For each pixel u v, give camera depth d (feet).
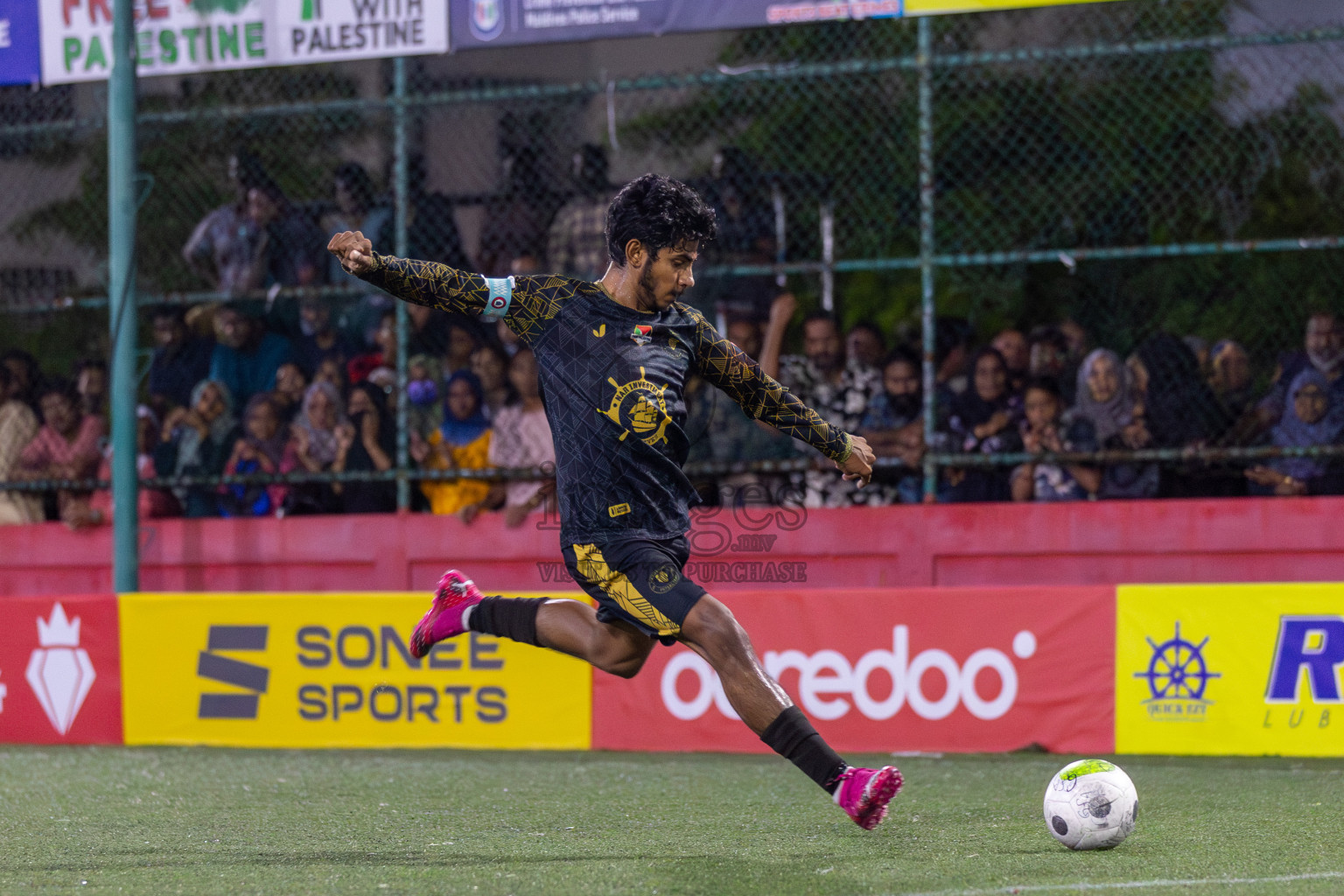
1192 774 44.98
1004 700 50.21
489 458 63.77
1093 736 49.49
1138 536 58.29
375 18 60.54
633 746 52.70
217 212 67.51
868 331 63.16
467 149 68.23
